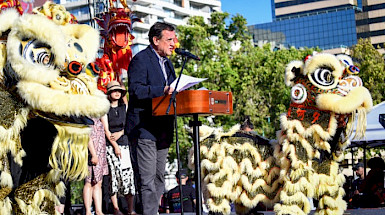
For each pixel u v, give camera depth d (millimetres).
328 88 5688
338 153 5848
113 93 7398
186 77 5371
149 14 60188
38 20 4191
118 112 7445
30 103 4199
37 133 4418
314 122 5742
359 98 5637
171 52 5691
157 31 5648
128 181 7391
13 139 4289
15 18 4352
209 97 5293
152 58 5641
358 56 32969
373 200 9250
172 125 5688
